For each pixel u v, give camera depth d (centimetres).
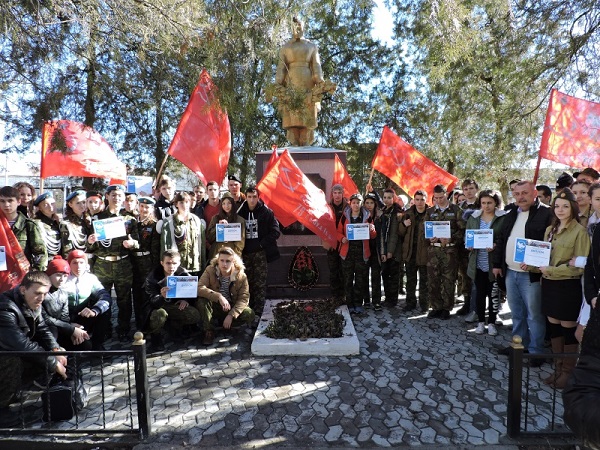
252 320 505
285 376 402
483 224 521
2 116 441
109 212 507
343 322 519
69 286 438
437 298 579
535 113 818
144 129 1281
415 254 621
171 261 472
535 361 423
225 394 368
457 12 432
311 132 724
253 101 416
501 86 827
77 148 584
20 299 354
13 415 344
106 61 501
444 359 441
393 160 724
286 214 609
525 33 720
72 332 400
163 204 598
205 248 554
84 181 1243
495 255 454
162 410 343
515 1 716
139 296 548
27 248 463
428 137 1461
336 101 1622
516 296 438
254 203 563
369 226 587
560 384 375
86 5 420
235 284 500
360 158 1535
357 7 685
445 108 1178
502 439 301
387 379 395
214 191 604
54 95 396
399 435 306
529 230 411
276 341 462
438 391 372
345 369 417
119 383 398
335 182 650
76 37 425
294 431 312
